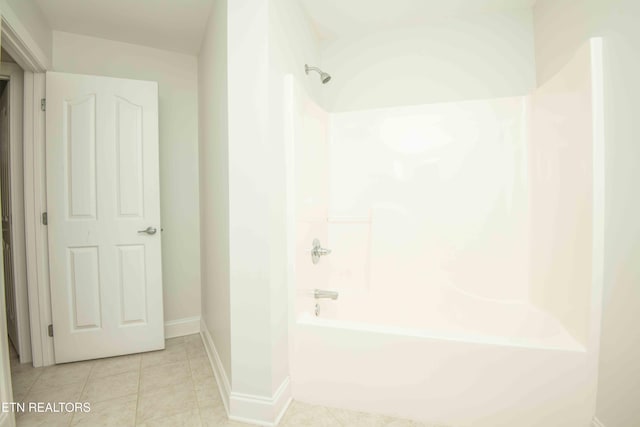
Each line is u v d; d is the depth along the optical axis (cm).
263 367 141
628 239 109
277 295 147
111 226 209
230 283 144
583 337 129
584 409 124
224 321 163
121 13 194
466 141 205
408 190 216
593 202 123
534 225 186
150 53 237
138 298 215
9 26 153
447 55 211
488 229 201
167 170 244
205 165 218
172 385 175
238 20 143
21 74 198
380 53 223
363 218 225
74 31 212
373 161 223
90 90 204
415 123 215
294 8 177
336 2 190
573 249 139
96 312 206
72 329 202
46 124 196
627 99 111
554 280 159
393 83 221
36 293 196
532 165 189
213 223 191
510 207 197
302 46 191
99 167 207
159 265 220
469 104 204
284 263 155
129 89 213
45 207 199
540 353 127
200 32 218
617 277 114
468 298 197
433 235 211
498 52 202
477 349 133
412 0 190
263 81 139
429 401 139
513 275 196
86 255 204
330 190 231
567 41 157
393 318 208
